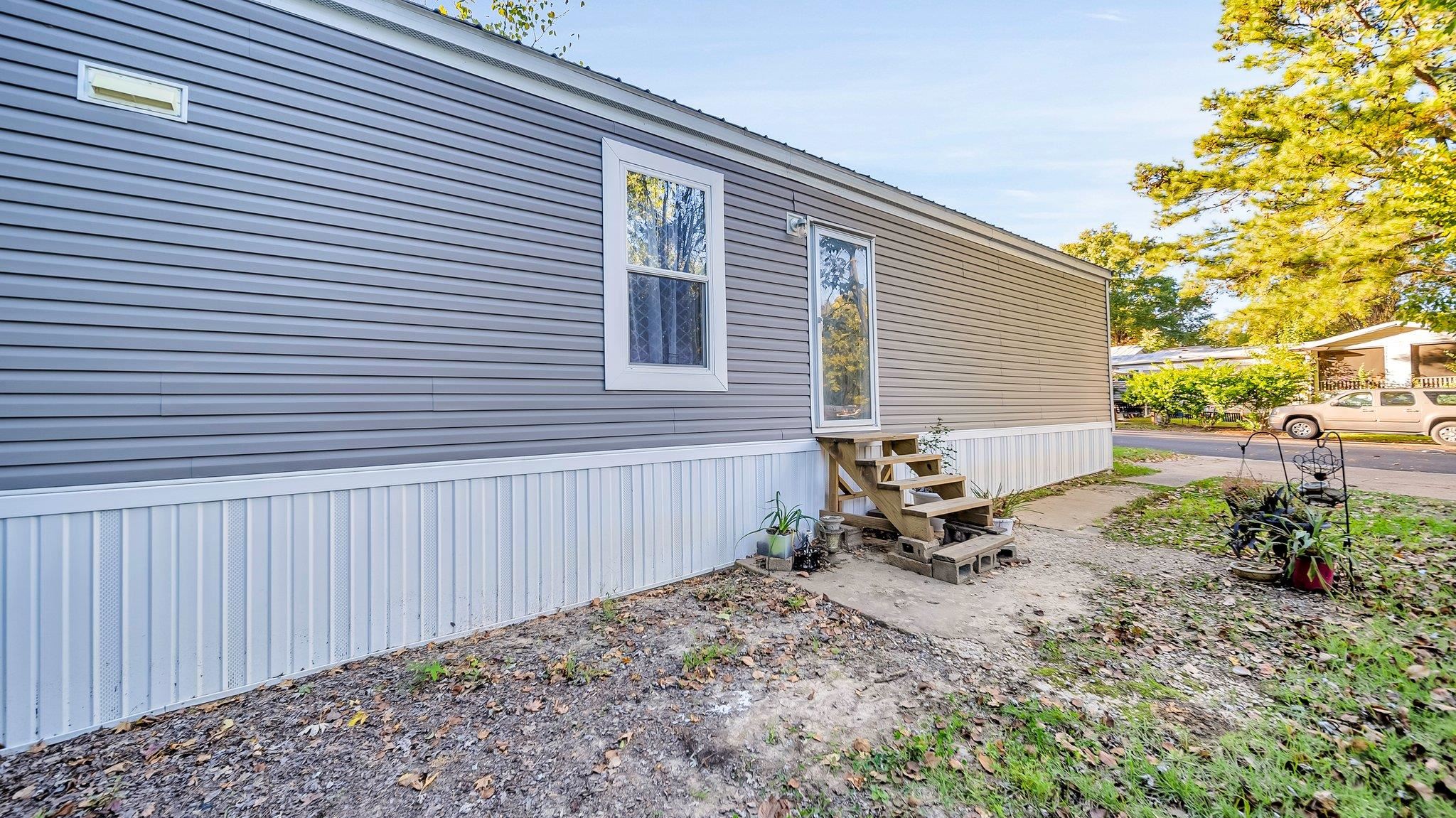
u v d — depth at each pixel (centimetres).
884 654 286
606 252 380
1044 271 799
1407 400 1236
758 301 467
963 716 229
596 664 281
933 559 405
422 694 254
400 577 302
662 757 207
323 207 284
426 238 313
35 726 222
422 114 313
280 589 271
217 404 258
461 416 321
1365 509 579
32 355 224
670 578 407
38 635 224
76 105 234
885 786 189
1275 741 207
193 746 217
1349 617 320
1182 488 753
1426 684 243
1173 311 2864
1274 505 401
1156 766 195
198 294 255
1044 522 576
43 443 225
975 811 177
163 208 249
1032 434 764
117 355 239
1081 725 220
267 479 268
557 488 356
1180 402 1828
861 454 543
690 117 418
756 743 215
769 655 287
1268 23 1127
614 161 384
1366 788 181
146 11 248
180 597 249
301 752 212
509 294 340
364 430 293
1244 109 1186
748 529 457
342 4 290
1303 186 1110
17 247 223
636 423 392
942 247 639
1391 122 977
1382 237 985
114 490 237
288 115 277
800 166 493
